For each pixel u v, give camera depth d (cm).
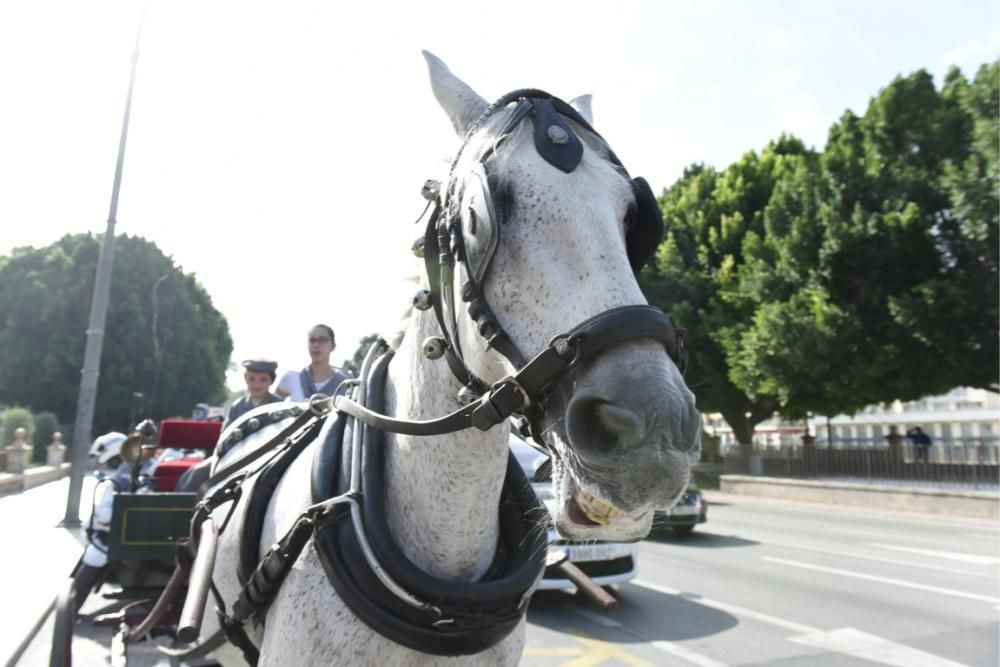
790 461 2256
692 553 1009
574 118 170
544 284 144
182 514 368
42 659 542
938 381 2073
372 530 176
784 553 1009
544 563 198
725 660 530
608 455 124
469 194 158
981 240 1823
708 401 2809
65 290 4400
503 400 141
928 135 2061
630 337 131
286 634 180
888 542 1116
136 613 356
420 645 165
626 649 558
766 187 2878
